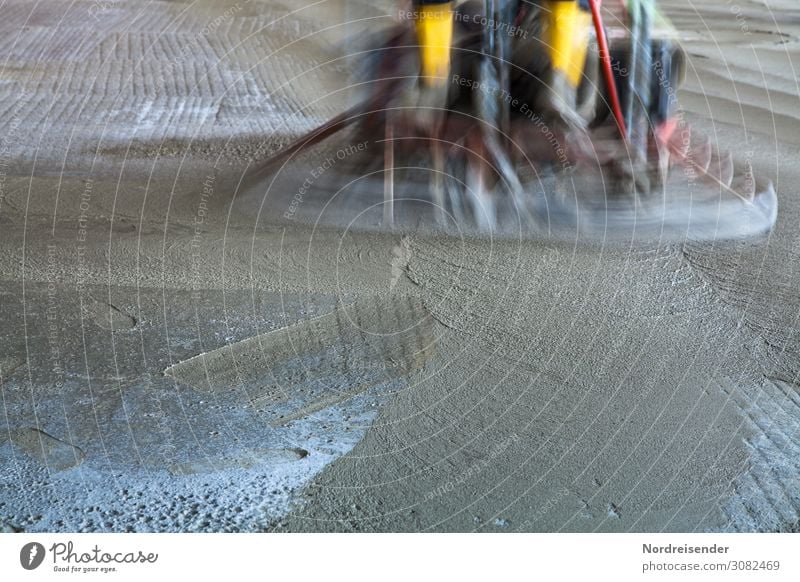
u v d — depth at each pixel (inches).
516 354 131.8
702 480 103.5
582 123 183.0
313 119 271.1
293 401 118.6
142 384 121.2
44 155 227.6
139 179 208.4
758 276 161.6
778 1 517.7
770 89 326.3
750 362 131.6
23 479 100.8
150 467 103.7
